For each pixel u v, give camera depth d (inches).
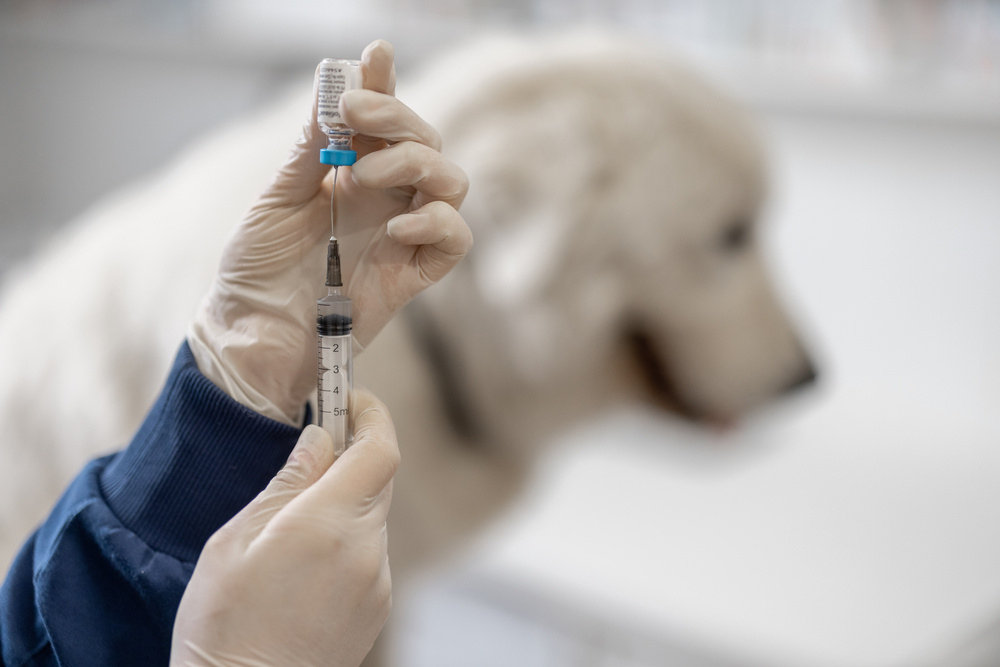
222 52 94.1
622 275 44.9
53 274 46.5
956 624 52.3
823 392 90.3
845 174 87.6
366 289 20.1
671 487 71.6
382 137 17.8
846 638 51.1
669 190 43.6
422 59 84.6
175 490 20.0
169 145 106.4
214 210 41.5
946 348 86.7
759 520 65.7
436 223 18.2
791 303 93.9
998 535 63.3
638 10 83.3
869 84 76.2
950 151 81.9
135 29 92.3
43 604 19.6
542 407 47.6
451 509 48.2
